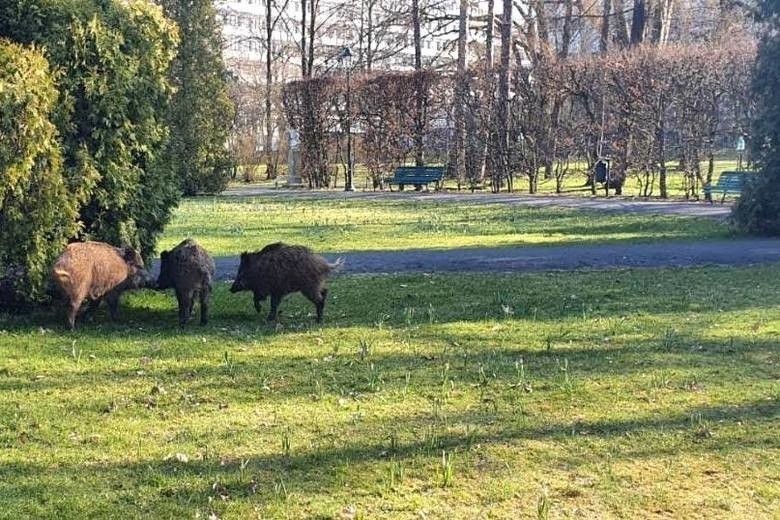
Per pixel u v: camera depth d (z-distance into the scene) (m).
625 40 37.16
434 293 10.73
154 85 10.44
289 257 9.01
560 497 4.44
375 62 51.31
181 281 8.88
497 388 6.41
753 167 17.33
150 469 4.81
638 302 10.02
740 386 6.41
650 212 22.12
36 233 9.04
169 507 4.32
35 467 4.87
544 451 5.08
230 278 12.27
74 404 6.09
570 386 6.35
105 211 10.09
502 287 11.14
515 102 30.58
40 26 9.48
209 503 4.36
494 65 32.91
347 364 7.20
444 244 15.86
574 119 31.31
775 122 16.88
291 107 37.41
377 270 12.86
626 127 27.84
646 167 27.44
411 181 32.88
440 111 33.22
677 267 12.95
